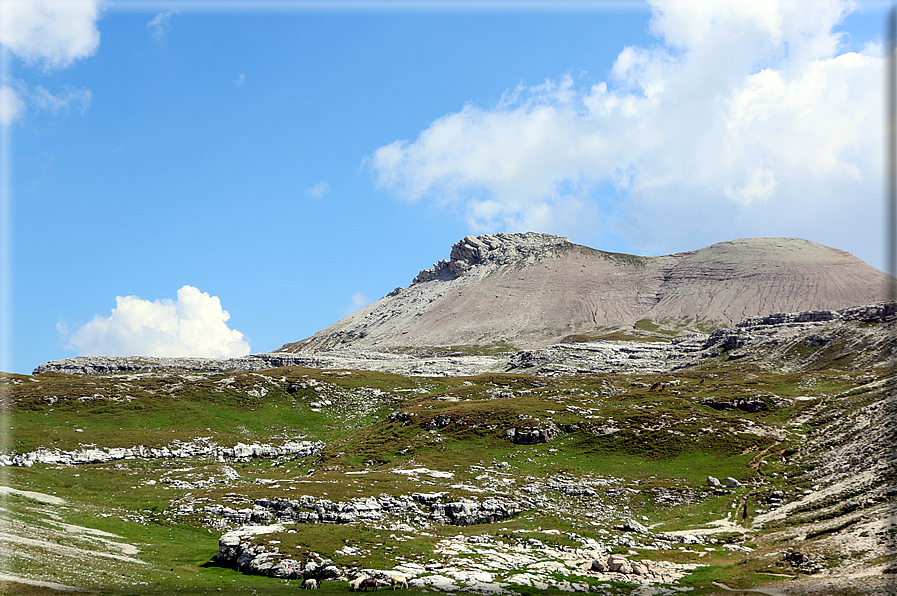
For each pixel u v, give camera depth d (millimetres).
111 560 57188
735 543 71312
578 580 56531
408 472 100438
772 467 99062
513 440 119562
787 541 68125
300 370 199375
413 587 53812
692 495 91438
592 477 100562
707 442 110500
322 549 61656
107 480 99812
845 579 52688
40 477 96375
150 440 124438
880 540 60000
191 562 62000
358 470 110188
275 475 112188
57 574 48906
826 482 87188
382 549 62969
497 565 59750
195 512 78938
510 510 84562
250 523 76812
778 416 122812
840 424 109125
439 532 72688
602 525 79000
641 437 114625
